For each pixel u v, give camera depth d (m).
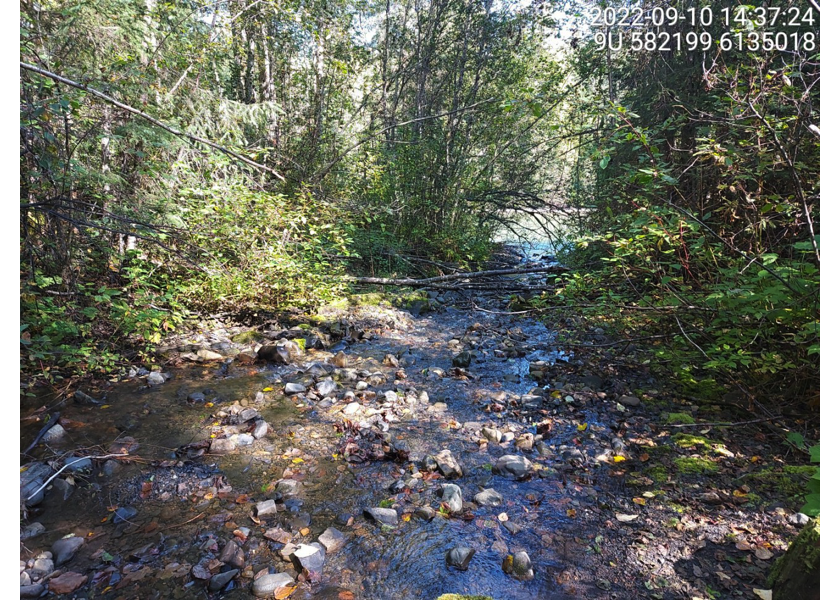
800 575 1.63
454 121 11.77
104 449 2.87
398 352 5.20
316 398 3.81
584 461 2.88
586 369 4.45
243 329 5.48
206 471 2.73
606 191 7.81
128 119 5.10
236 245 5.62
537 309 6.48
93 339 4.25
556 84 9.64
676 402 3.68
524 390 4.10
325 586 1.91
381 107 13.63
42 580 1.89
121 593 1.85
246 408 3.55
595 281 5.73
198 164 6.11
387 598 1.86
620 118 3.88
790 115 3.99
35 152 3.80
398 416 3.55
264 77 12.24
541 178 12.69
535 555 2.11
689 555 2.05
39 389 3.59
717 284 3.70
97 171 4.57
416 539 2.21
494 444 3.14
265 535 2.20
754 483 2.55
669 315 4.31
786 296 2.94
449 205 11.34
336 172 9.49
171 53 6.01
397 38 13.80
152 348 4.39
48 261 4.23
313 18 8.21
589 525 2.30
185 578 1.93
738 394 3.56
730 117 4.05
